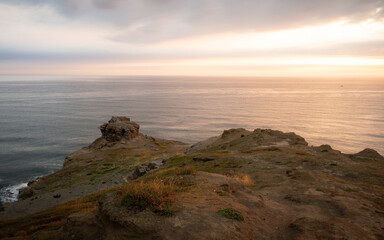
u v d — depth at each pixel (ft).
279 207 37.63
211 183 38.65
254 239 25.16
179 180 38.58
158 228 23.57
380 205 40.86
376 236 27.63
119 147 228.02
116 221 25.32
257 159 92.32
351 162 79.77
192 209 27.40
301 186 51.72
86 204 62.54
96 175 146.72
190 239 22.12
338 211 36.29
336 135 572.92
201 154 130.21
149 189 29.48
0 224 57.41
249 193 40.86
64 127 587.27
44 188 140.36
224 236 22.95
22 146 425.69
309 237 25.63
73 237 26.86
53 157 368.89
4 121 638.94
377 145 493.36
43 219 51.34
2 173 295.48
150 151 209.67
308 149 111.04
